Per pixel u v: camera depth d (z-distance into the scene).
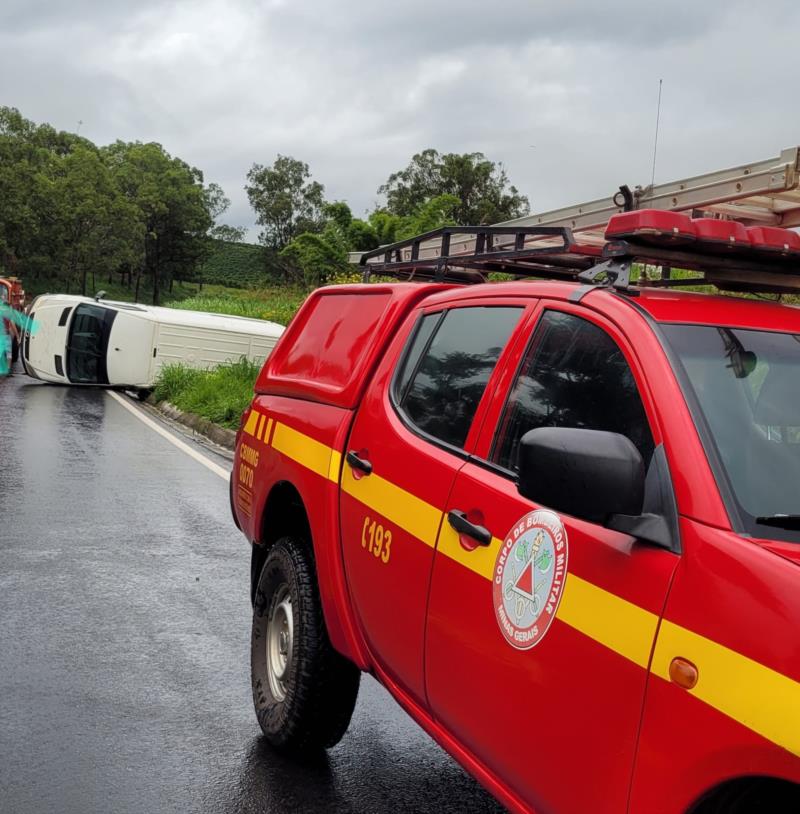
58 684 4.59
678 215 2.74
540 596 2.46
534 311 3.04
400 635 3.17
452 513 2.90
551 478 2.13
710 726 1.89
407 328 3.76
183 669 4.88
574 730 2.28
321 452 3.89
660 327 2.58
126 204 99.88
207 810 3.51
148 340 21.28
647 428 2.39
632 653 2.12
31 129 106.44
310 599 3.86
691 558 2.07
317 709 3.82
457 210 88.56
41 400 18.89
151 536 7.79
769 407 2.47
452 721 2.87
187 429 16.27
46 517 8.23
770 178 3.01
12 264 94.94
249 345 22.33
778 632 1.83
